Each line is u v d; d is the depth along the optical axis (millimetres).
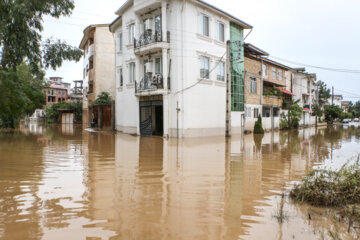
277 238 3613
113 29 25328
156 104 19422
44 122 46188
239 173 7484
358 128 37812
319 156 10750
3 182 6195
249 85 24844
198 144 14430
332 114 52469
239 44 21031
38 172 7242
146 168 7957
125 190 5676
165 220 4133
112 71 30891
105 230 3754
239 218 4266
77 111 39875
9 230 3732
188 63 18219
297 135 22531
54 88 69375
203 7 19219
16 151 11008
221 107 21016
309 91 44094
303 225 4039
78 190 5625
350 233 3787
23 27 14969
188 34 18141
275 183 6457
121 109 23531
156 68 19844
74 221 4047
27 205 4711
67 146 12859
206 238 3572
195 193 5547
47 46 16984
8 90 16766
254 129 23703
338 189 5055
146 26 20266
